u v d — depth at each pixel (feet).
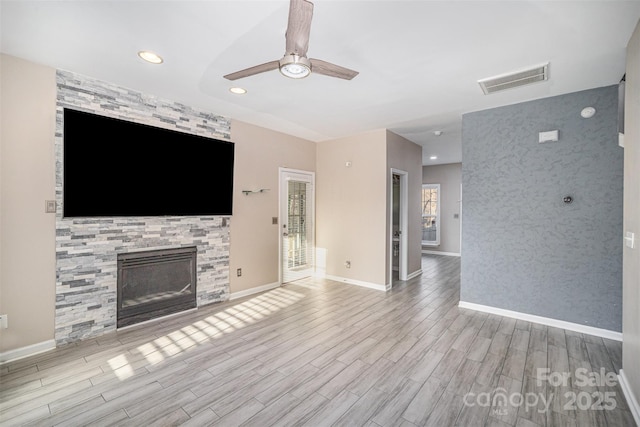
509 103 11.51
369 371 7.88
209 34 7.05
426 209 29.09
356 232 16.71
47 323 8.82
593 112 10.08
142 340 9.59
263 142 15.17
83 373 7.68
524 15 6.24
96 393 6.87
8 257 8.15
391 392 7.00
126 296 10.48
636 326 6.32
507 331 10.42
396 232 19.51
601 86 9.92
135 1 5.88
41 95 8.59
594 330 10.12
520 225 11.51
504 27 6.67
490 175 12.13
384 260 15.60
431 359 8.51
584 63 8.32
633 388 6.49
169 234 11.55
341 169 17.38
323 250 18.25
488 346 9.31
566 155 10.59
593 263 10.19
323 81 9.57
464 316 11.88
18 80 8.23
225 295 13.55
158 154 11.03
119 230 10.23
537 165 11.14
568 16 6.26
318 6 5.94
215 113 12.95
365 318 11.68
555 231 10.84
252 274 14.75
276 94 10.74
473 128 12.54
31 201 8.48
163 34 7.06
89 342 9.37
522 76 9.17
